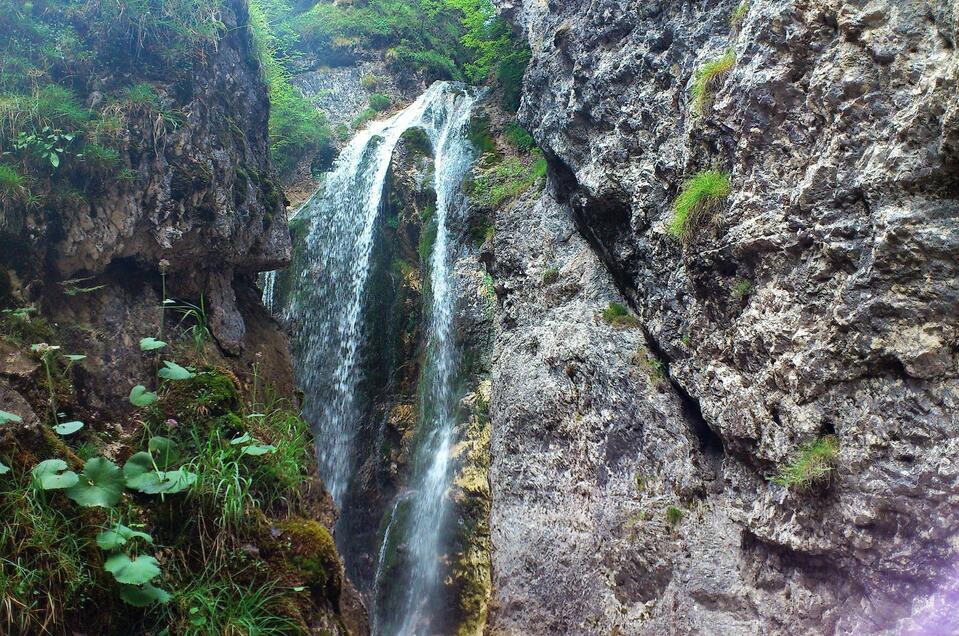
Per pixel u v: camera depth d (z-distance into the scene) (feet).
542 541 22.56
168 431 11.84
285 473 12.41
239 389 14.48
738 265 15.88
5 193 12.57
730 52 16.69
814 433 13.56
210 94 17.65
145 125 15.19
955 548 10.91
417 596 26.21
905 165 11.63
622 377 21.21
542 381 24.61
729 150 16.34
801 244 14.01
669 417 19.39
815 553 13.66
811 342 13.64
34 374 11.39
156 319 15.14
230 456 11.71
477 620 24.04
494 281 30.48
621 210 21.94
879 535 12.19
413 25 54.90
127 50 15.60
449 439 28.48
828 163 13.25
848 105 12.82
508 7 34.76
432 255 34.17
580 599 20.39
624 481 20.36
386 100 49.08
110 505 8.55
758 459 15.58
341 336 34.94
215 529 10.23
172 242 15.35
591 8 24.12
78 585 8.29
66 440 11.35
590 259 25.63
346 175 40.93
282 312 37.14
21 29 14.12
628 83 21.75
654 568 18.19
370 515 30.76
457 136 38.27
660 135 19.61
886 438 12.07
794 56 14.15
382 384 33.04
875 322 12.24
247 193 18.22
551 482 23.17
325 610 10.82
